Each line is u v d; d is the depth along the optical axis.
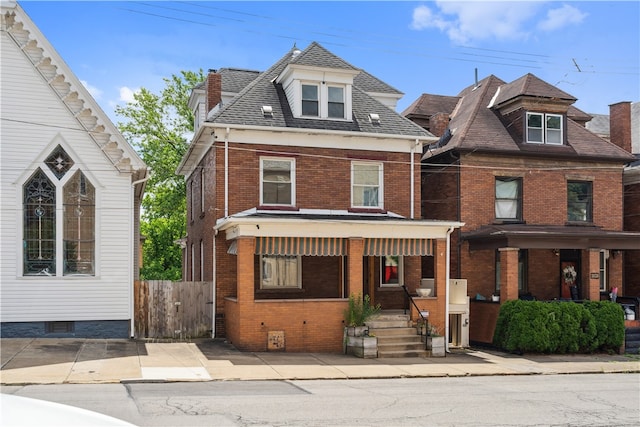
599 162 25.95
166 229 45.56
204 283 21.08
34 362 15.38
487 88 27.70
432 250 21.11
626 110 28.41
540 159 25.08
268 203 21.52
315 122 22.12
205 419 9.87
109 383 13.47
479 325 22.98
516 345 20.89
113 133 19.61
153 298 20.39
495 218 24.47
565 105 25.42
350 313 19.31
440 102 29.73
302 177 21.78
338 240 19.77
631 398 13.34
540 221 24.97
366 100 24.05
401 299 22.89
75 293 19.23
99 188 19.58
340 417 10.41
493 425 10.20
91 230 19.58
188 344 19.47
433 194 25.75
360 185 22.53
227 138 21.09
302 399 12.01
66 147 19.36
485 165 24.41
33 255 19.06
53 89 19.27
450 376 16.41
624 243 23.30
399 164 22.92
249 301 18.69
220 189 21.00
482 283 24.11
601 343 21.80
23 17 18.77
